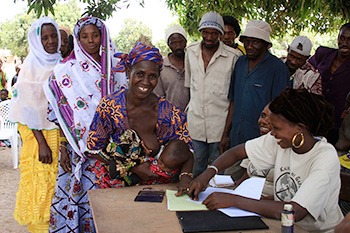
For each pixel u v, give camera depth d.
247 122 3.64
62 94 3.06
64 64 3.10
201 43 4.00
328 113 1.96
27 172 3.54
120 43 18.97
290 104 1.92
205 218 1.89
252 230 1.79
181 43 4.27
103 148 2.50
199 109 3.97
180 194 2.21
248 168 2.63
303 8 4.61
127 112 2.45
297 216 1.83
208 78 3.91
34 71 3.45
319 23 7.16
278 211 1.89
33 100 3.41
